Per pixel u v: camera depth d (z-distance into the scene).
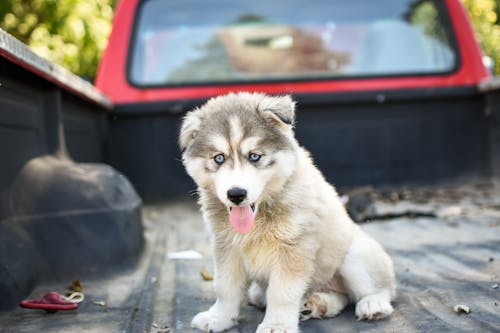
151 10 2.19
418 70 2.19
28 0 3.29
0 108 1.12
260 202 1.04
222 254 1.04
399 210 1.78
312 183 1.09
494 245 1.40
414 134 2.12
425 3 2.21
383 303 1.02
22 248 1.12
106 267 1.23
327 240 1.08
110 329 0.97
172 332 0.99
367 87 2.13
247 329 1.02
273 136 1.06
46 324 0.99
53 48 3.16
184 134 1.13
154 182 2.09
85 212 1.26
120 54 2.12
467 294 1.09
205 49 2.22
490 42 5.86
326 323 1.02
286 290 1.01
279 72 2.23
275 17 2.23
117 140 2.07
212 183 1.07
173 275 1.26
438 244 1.43
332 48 2.24
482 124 2.12
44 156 1.35
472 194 1.98
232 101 1.13
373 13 2.24
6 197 1.13
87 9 3.16
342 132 2.11
